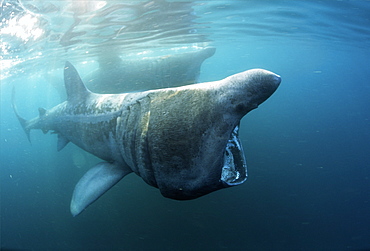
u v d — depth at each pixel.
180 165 2.78
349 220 7.86
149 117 3.01
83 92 5.28
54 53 12.25
